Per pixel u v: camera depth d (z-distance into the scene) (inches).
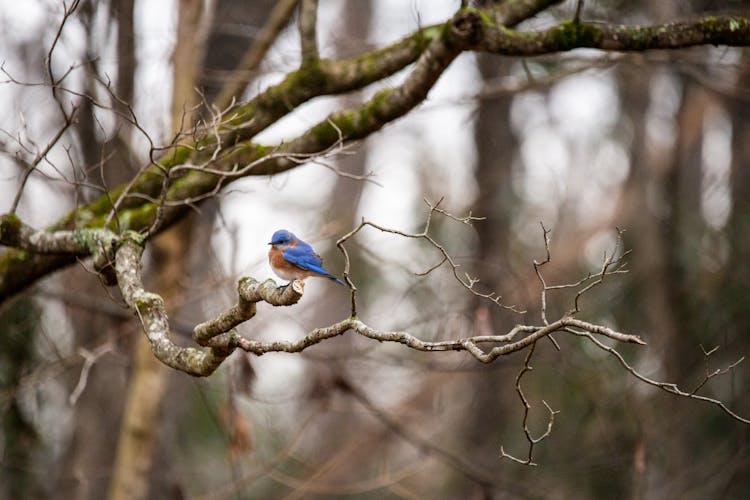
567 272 756.6
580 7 356.2
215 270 584.1
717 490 685.9
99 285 598.2
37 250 359.9
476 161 792.9
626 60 519.8
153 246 530.3
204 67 621.9
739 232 752.3
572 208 848.9
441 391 766.5
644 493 650.2
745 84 637.9
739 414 687.7
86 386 619.2
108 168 533.0
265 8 636.1
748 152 820.6
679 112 827.4
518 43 358.3
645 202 805.2
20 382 504.1
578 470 642.2
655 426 677.9
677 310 748.6
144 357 535.2
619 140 857.5
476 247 765.9
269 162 405.7
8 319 546.0
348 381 553.6
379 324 702.5
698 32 363.6
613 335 216.1
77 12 455.2
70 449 622.5
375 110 394.9
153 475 577.6
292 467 779.4
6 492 569.6
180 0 521.7
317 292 1050.1
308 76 414.3
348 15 1056.8
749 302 717.3
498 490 632.4
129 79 517.3
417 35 417.7
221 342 265.9
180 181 411.8
